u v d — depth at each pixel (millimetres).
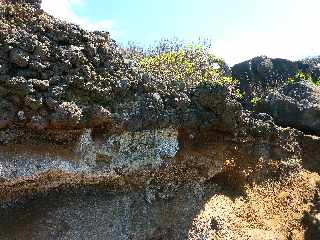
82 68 5770
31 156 5453
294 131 8422
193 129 6586
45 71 5590
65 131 5586
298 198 7797
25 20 5770
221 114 6727
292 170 8047
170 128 6371
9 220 5410
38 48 5590
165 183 6512
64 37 5867
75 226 5699
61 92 5543
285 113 9023
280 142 8023
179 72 8125
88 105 5742
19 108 5352
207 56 9234
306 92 9258
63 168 5652
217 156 6910
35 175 5484
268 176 7746
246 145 7359
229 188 7207
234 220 6809
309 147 8516
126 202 6121
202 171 6836
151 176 6359
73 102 5609
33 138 5469
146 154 6227
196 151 6688
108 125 5863
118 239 5887
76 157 5730
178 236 6230
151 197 6336
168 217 6312
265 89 10023
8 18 5688
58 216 5648
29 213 5527
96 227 5812
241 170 7301
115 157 5992
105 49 6125
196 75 8375
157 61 8117
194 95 6668
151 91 6293
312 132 8938
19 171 5371
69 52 5754
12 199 5496
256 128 7504
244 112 7570
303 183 8008
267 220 7195
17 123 5355
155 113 6172
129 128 6000
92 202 5906
